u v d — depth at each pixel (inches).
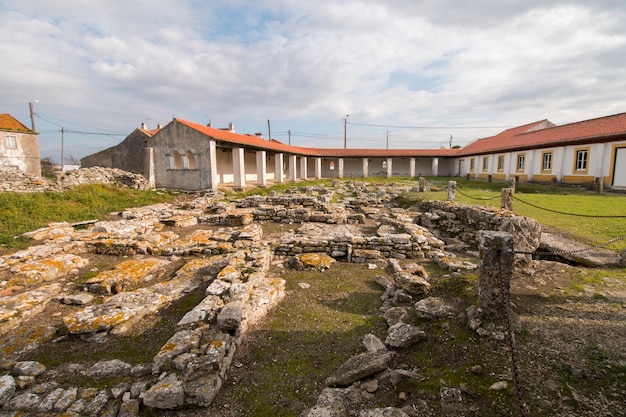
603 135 686.5
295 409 123.4
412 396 115.2
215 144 780.6
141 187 749.3
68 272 267.9
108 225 384.2
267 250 298.5
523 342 135.0
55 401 123.6
